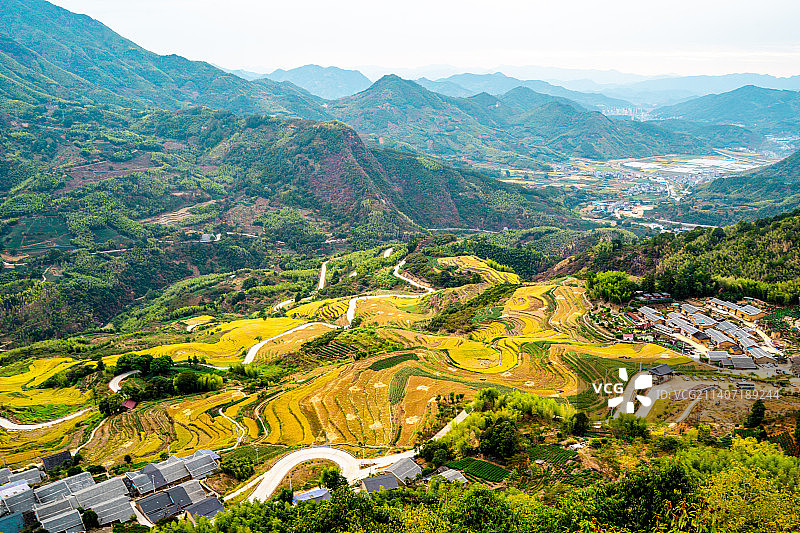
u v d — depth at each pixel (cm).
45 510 10262
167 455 13512
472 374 16200
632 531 7350
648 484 7619
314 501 9538
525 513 8050
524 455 10812
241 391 17962
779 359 13725
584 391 12738
